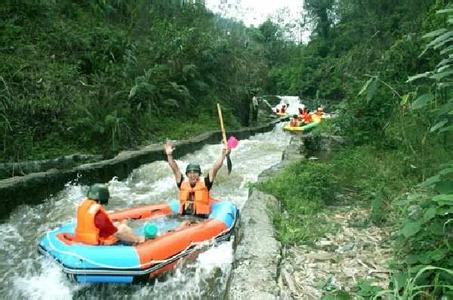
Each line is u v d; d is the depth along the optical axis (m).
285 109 26.69
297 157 8.89
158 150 9.67
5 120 7.69
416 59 8.79
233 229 5.34
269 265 4.00
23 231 5.79
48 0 11.45
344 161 7.27
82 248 4.03
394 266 3.68
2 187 6.04
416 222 3.39
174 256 4.38
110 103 10.29
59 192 7.05
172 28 14.90
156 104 12.73
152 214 5.54
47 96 8.81
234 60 17.16
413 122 6.71
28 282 4.39
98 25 12.93
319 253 4.34
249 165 9.83
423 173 5.43
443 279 3.08
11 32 9.86
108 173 8.02
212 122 14.59
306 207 5.48
